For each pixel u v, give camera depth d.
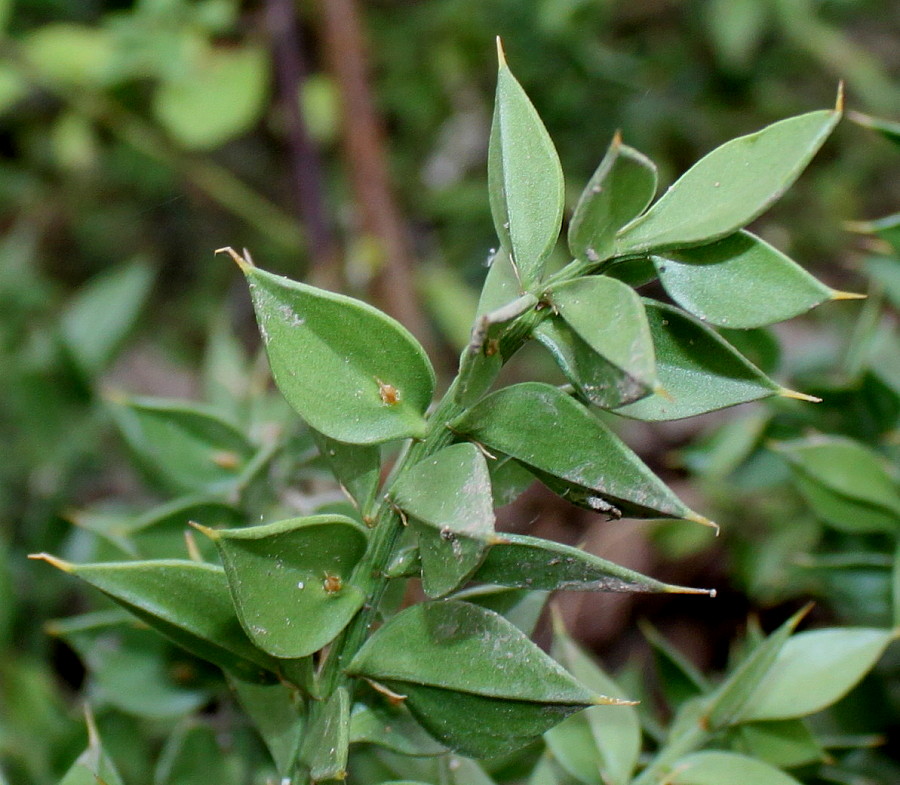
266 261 0.79
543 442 0.23
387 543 0.24
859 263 0.37
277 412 0.34
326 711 0.24
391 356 0.23
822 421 0.34
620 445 0.23
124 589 0.24
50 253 0.83
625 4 0.70
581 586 0.23
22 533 0.46
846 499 0.30
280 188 0.81
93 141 0.73
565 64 0.65
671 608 0.53
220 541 0.23
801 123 0.22
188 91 0.58
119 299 0.48
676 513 0.22
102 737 0.31
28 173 0.82
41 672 0.39
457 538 0.22
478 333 0.22
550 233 0.23
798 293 0.23
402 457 0.24
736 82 0.70
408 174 0.75
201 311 0.79
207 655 0.25
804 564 0.31
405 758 0.27
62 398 0.43
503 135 0.24
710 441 0.38
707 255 0.23
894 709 0.33
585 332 0.22
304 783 0.24
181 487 0.31
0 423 0.51
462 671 0.23
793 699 0.27
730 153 0.23
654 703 0.45
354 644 0.24
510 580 0.23
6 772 0.34
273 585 0.23
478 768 0.26
